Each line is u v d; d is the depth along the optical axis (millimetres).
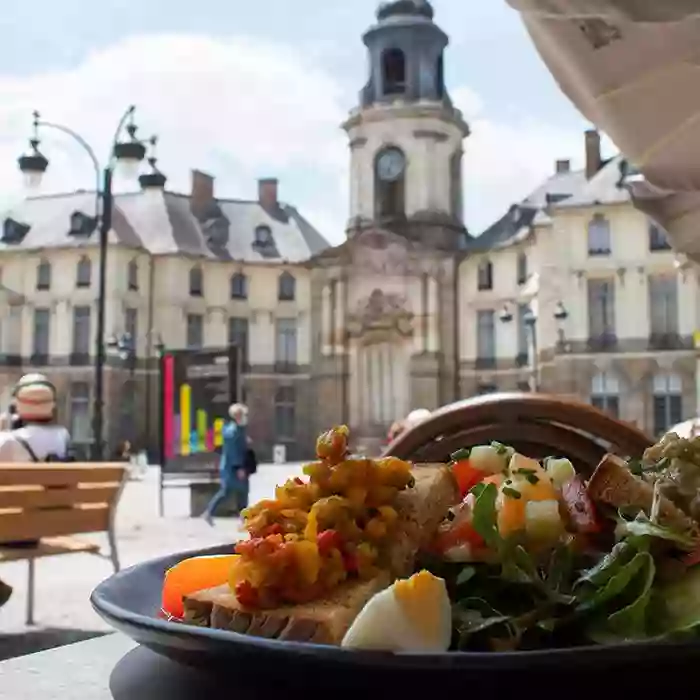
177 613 975
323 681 729
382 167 55219
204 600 854
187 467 17484
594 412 2320
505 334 52875
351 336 54812
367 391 54906
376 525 909
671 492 950
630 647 720
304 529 895
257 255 58000
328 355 55469
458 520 977
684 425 2422
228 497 13789
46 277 54500
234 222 59125
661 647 727
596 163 50188
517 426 2400
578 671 701
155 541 9969
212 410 17375
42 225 55406
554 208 47969
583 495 1055
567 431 2395
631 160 2449
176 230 56906
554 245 48219
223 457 13281
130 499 18000
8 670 1209
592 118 2281
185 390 17484
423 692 708
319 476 939
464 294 54469
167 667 990
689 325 45844
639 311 46625
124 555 8477
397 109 54812
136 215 57250
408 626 790
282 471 36844
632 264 46750
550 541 977
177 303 55781
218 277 57344
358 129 55781
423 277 54094
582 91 2186
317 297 56281
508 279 53188
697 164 2406
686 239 2916
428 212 54531
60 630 5223
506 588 917
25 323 54438
